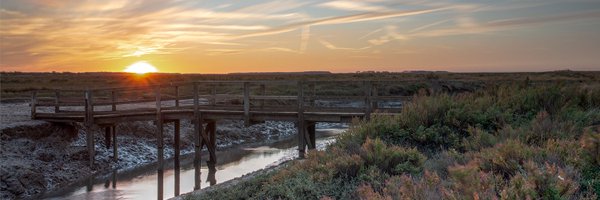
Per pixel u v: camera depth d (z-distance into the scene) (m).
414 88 44.56
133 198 16.20
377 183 6.53
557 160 5.98
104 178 19.47
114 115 21.42
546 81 12.73
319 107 17.73
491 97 11.65
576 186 4.93
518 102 10.96
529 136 7.97
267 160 23.22
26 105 33.41
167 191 17.33
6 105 33.44
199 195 9.41
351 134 10.30
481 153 6.79
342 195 6.51
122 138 25.14
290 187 7.17
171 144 26.78
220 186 10.86
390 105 40.00
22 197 16.02
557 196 4.52
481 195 4.55
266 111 18.62
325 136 30.58
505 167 5.96
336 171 7.41
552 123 8.82
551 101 10.80
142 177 19.73
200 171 20.59
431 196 4.98
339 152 8.70
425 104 11.08
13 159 18.36
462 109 10.45
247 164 22.33
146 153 24.38
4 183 16.11
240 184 9.04
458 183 5.11
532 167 5.22
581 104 10.98
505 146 6.45
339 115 17.05
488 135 8.68
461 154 7.77
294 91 49.69
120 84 64.25
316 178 7.32
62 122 22.55
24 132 20.72
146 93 49.22
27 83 67.81
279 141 30.64
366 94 16.09
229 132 31.09
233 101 35.75
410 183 5.55
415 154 7.60
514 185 4.70
